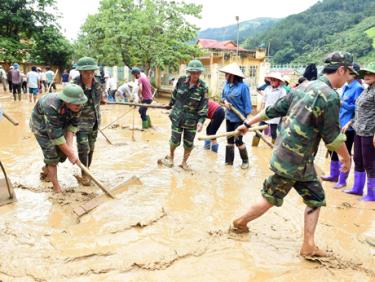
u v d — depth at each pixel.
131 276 3.02
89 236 3.61
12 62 27.06
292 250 3.52
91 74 4.89
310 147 3.11
